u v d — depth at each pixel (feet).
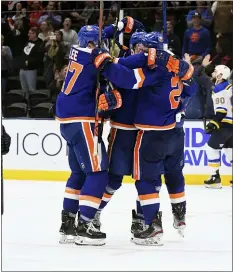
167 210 55.36
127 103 40.60
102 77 40.65
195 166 71.82
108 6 79.10
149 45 39.96
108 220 50.08
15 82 77.15
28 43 76.84
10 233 44.60
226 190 67.67
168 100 39.91
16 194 63.16
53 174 73.51
